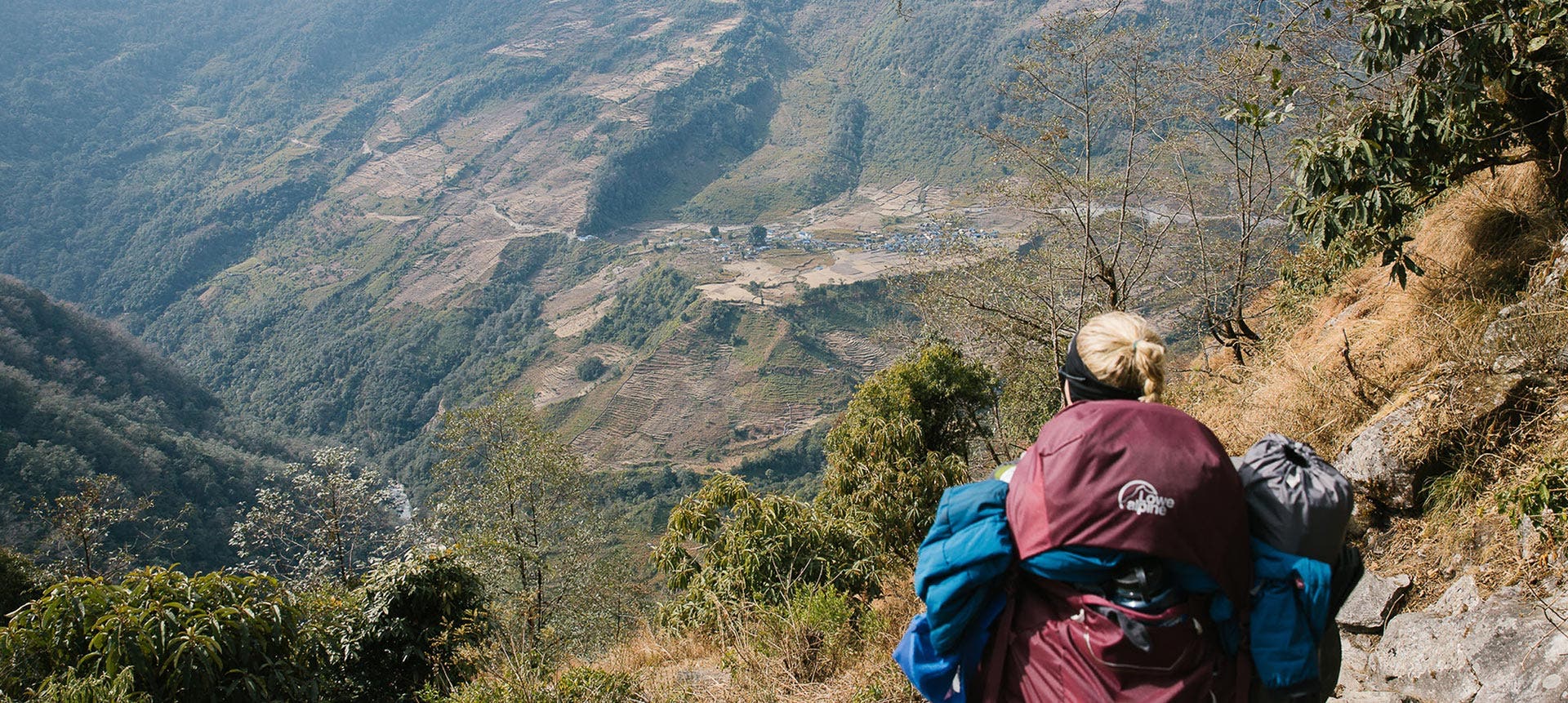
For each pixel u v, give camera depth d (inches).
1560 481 120.6
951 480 313.6
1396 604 136.5
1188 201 515.8
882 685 141.4
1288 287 460.8
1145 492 61.4
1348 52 344.2
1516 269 209.0
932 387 439.8
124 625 231.3
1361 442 161.3
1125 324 70.4
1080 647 62.9
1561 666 102.9
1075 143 546.9
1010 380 650.2
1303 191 215.6
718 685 171.3
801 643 169.9
